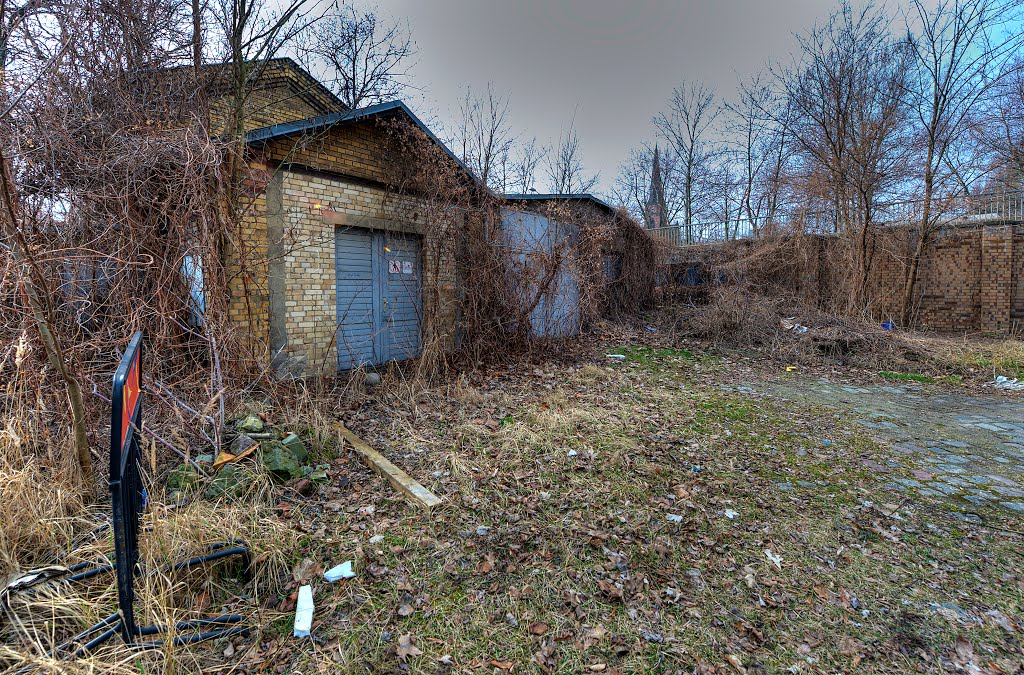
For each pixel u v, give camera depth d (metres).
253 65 5.61
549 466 4.09
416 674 2.05
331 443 4.29
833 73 11.96
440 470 3.96
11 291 3.11
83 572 2.25
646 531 3.15
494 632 2.30
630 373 8.00
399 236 8.05
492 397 6.14
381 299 7.80
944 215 12.02
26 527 2.48
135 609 2.13
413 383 6.31
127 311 3.80
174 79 5.22
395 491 3.63
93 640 1.88
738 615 2.43
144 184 3.98
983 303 11.72
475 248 8.23
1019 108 12.03
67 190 3.75
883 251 12.52
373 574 2.66
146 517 2.52
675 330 11.42
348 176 7.12
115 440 1.71
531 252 8.82
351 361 7.11
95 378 3.62
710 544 3.03
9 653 1.78
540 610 2.45
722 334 10.66
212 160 4.02
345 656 2.12
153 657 1.92
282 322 6.34
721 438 4.92
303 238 6.53
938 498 3.68
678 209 29.05
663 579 2.69
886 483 3.94
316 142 6.67
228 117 5.38
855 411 6.06
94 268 3.81
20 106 3.55
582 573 2.72
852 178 12.09
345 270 7.23
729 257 13.27
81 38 4.30
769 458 4.44
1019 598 2.54
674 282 13.83
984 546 3.03
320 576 2.63
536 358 8.69
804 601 2.54
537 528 3.16
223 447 3.71
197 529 2.61
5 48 3.79
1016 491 3.79
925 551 2.98
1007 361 8.48
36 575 2.20
